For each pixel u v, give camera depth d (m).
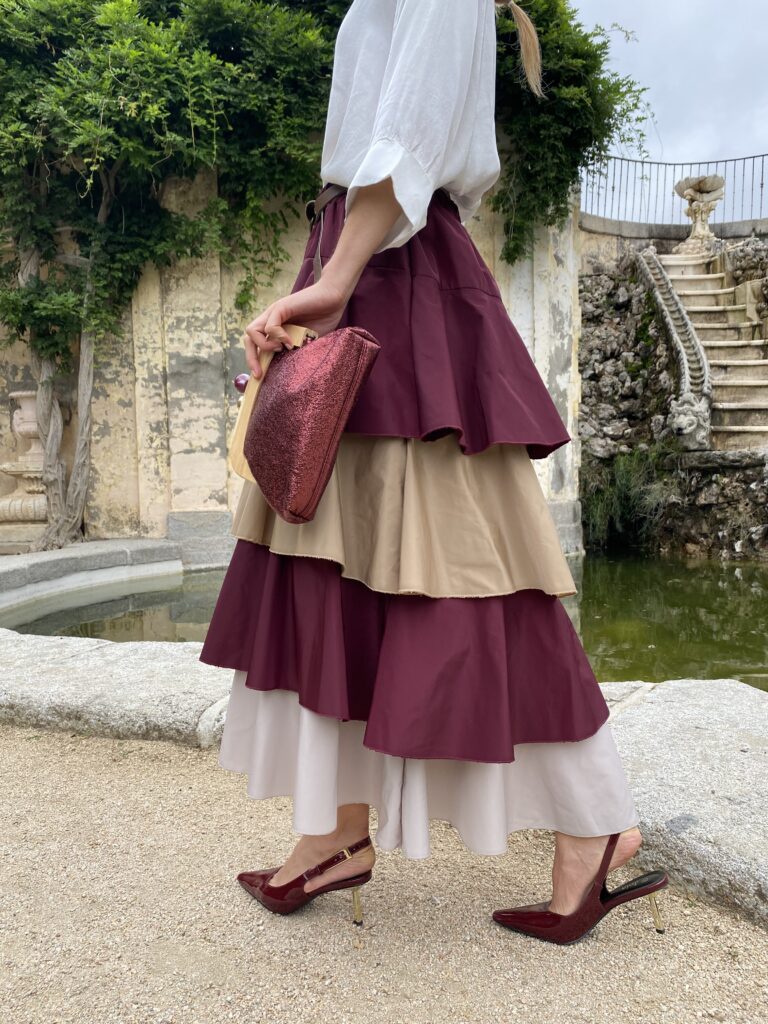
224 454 6.92
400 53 0.91
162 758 1.92
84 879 1.33
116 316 6.76
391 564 0.94
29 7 5.74
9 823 1.56
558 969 1.06
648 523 8.01
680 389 8.45
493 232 7.17
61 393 6.93
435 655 0.92
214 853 1.42
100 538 6.93
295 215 7.01
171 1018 0.96
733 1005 0.99
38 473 6.73
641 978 1.05
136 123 5.96
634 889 1.11
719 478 7.63
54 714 2.12
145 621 4.42
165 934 1.15
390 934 1.15
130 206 6.66
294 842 1.47
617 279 10.60
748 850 1.24
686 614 4.59
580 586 5.72
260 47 6.14
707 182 11.16
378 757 1.08
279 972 1.06
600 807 1.04
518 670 1.00
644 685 2.25
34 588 5.15
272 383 0.91
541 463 7.28
